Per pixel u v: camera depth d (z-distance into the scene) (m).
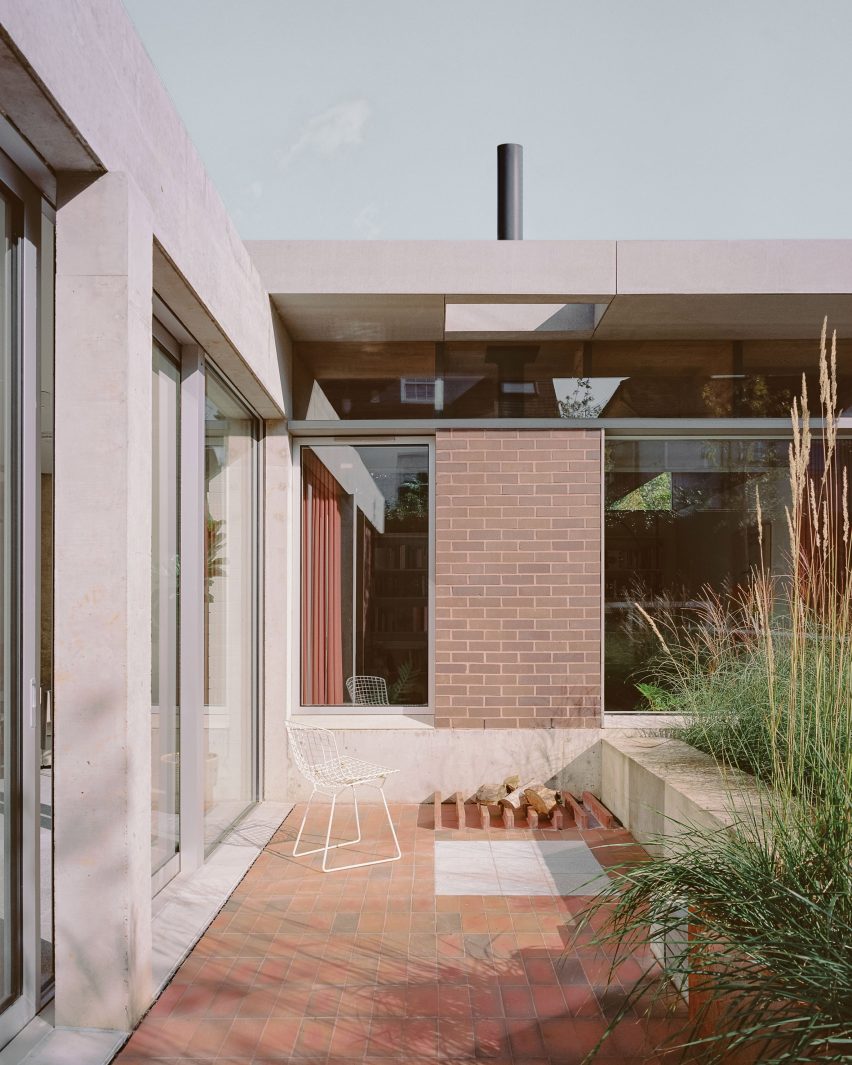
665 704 5.89
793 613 2.73
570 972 3.18
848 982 1.73
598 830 5.07
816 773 2.50
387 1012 2.88
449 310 5.94
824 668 2.75
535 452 5.86
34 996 2.64
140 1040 2.67
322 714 6.04
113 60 2.62
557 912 3.79
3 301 2.52
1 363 2.51
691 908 2.25
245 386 5.00
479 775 5.73
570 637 5.78
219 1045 2.66
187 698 4.20
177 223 3.25
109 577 2.64
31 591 2.62
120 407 2.65
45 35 2.12
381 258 5.17
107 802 2.63
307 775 4.63
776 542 6.07
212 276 3.77
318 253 5.15
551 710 5.75
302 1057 2.60
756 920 2.07
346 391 6.09
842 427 5.97
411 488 6.12
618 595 6.04
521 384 6.09
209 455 4.60
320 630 6.09
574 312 5.95
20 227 2.60
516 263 5.19
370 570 6.09
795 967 1.85
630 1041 2.67
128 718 2.65
